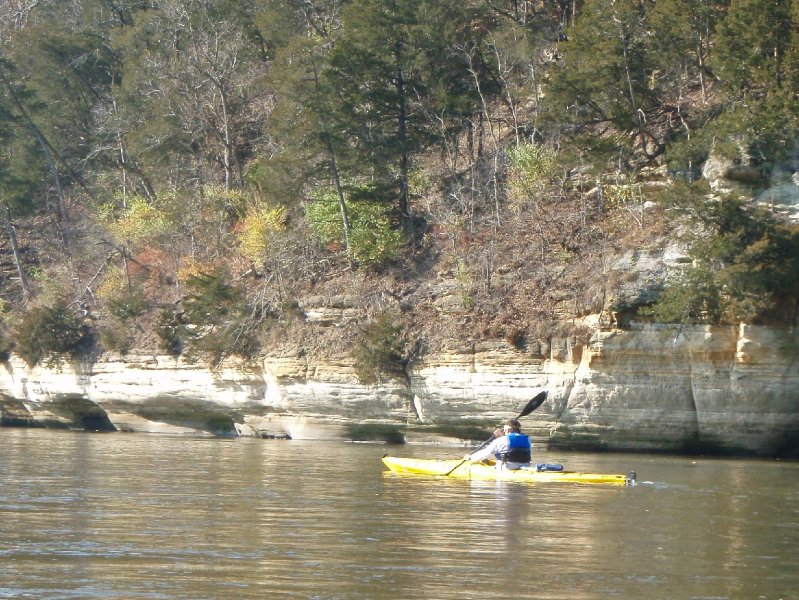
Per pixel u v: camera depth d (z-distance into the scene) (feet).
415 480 172.35
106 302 343.26
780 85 249.14
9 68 412.16
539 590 91.04
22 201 407.03
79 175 441.27
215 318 307.37
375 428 277.23
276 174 318.86
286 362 287.69
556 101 281.74
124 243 380.37
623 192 269.23
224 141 383.04
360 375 270.67
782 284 223.71
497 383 253.24
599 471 192.85
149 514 130.62
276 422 295.28
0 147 419.33
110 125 408.46
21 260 421.59
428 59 325.62
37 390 349.20
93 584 91.35
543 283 258.57
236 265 334.24
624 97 280.72
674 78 290.35
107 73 440.45
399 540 112.68
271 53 406.62
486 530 119.85
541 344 247.70
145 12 412.16
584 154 280.92
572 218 272.51
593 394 240.94
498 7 354.54
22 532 116.37
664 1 273.13
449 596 88.48
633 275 238.07
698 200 227.61
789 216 237.04
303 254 318.65
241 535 115.34
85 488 158.40
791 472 197.26
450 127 336.08
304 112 311.88
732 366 230.07
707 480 178.81
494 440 180.75
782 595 91.25
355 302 288.71
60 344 338.54
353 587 91.09
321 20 390.83
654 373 236.63
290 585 91.61
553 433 247.50
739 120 241.35
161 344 312.50
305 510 134.92
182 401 311.47
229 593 88.69
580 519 129.29
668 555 107.04
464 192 320.50
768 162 241.96
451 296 272.31
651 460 222.07
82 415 346.33
